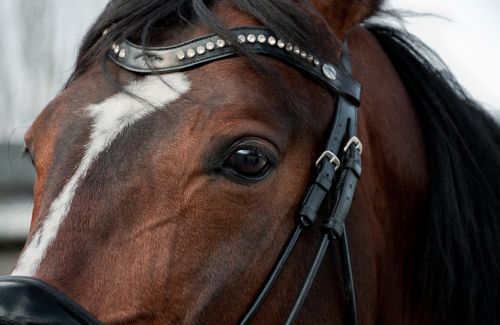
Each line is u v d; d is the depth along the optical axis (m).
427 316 2.10
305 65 1.77
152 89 1.63
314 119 1.75
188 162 1.57
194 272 1.56
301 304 1.68
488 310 2.06
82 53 1.82
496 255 2.09
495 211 2.12
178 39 1.69
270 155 1.63
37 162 1.69
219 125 1.59
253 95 1.65
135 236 1.53
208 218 1.57
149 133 1.58
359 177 1.82
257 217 1.62
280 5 1.75
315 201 1.71
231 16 1.76
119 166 1.56
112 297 1.49
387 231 2.04
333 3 1.90
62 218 1.53
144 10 1.72
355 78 1.98
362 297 1.85
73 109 1.66
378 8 1.91
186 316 1.55
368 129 2.00
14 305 1.42
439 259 2.05
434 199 2.08
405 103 2.16
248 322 1.62
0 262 4.53
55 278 1.47
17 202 4.64
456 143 2.15
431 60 2.28
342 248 1.78
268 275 1.65
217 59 1.68
